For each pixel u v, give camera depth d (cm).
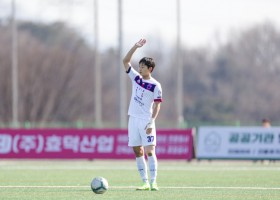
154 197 4588
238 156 9656
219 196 4681
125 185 5647
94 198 4528
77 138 10062
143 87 4966
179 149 9894
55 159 10262
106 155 9956
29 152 10112
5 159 10506
